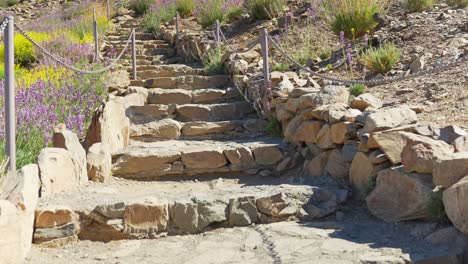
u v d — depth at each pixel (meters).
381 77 6.82
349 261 3.45
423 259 3.41
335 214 4.54
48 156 4.67
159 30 14.34
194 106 7.66
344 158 4.98
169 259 3.72
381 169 4.45
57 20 17.25
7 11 22.02
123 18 17.25
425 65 6.66
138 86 9.09
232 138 7.09
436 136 4.33
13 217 3.42
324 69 7.76
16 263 3.46
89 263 3.67
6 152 4.24
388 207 4.21
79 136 6.27
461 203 3.54
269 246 3.86
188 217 4.35
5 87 4.23
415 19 8.41
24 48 11.37
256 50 9.68
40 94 6.98
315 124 5.60
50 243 4.01
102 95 8.00
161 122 7.16
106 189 5.00
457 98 5.42
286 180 5.68
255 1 12.07
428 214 3.88
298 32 9.84
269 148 6.12
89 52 11.16
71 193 4.70
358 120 5.00
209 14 13.33
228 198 4.48
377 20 8.55
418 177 4.00
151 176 6.00
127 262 3.68
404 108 4.93
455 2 8.89
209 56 10.17
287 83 6.94
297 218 4.52
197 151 6.09
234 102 8.09
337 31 8.55
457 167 3.69
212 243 4.04
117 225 4.21
